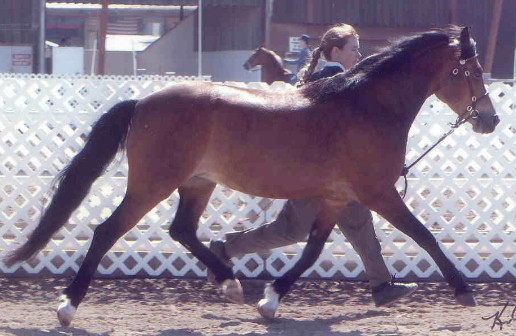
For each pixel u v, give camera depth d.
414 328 9.48
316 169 9.33
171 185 9.28
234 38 43.31
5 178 11.79
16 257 9.49
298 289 11.45
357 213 10.14
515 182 11.82
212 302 10.82
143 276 11.89
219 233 11.82
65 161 11.89
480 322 9.78
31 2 41.22
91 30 56.31
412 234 9.45
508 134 11.73
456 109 9.98
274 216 11.98
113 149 9.48
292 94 9.52
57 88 11.88
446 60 9.73
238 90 9.50
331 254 11.79
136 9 54.62
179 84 9.51
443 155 11.75
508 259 11.93
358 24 44.25
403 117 9.54
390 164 9.36
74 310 9.28
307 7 43.09
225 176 9.43
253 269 11.88
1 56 41.31
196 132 9.23
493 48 41.06
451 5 43.81
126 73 46.44
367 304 10.82
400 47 9.70
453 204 11.83
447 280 9.60
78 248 11.84
